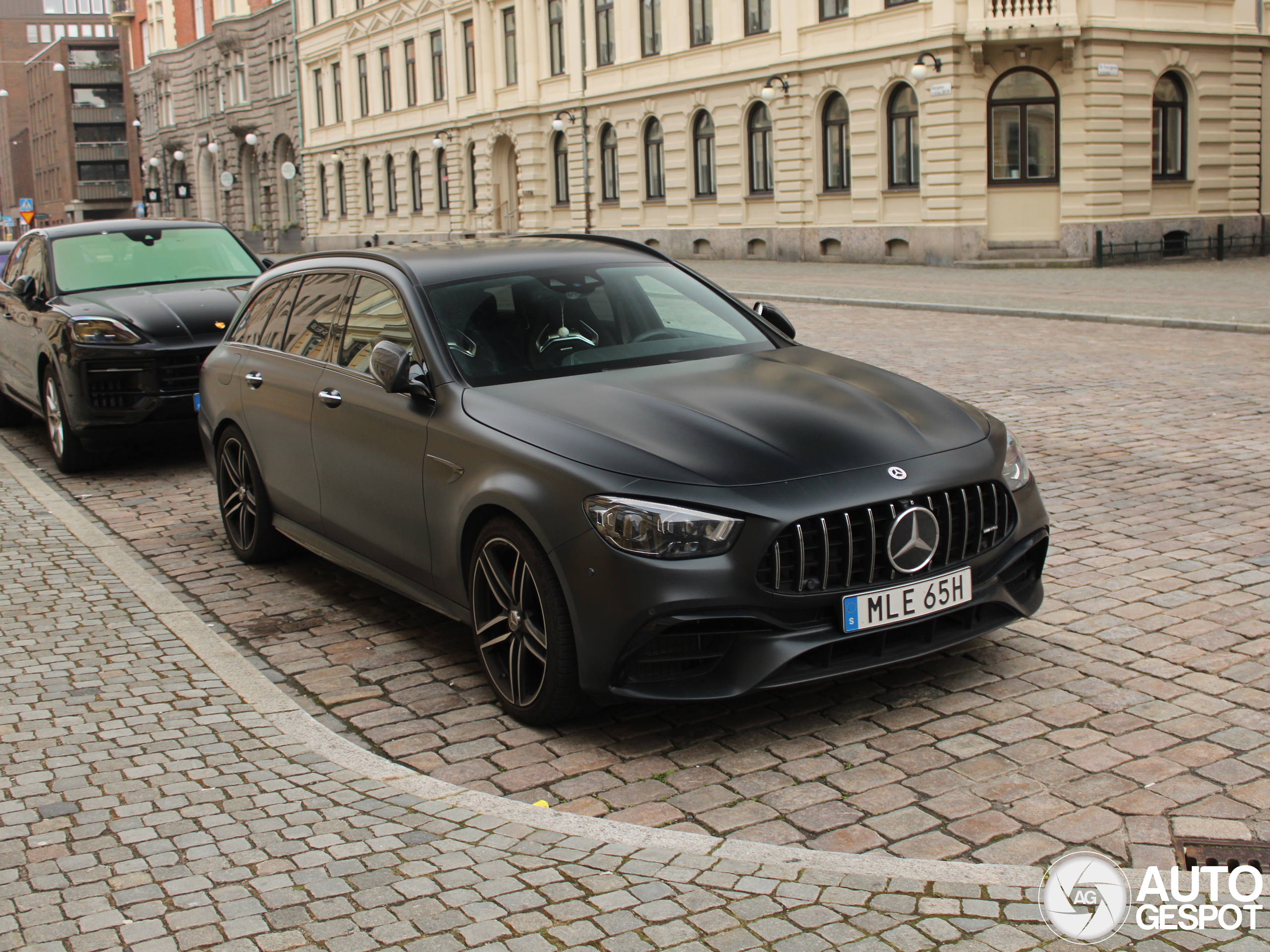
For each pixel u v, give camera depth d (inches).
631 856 131.1
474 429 174.4
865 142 1131.3
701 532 150.3
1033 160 1054.4
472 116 1684.3
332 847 135.4
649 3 1364.4
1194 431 338.3
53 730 171.9
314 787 151.3
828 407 172.1
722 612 150.3
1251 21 1108.5
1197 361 468.1
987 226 1061.8
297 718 173.9
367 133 1991.9
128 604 230.7
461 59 1712.6
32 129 4899.1
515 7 1574.8
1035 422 361.1
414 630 212.7
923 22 1053.8
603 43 1448.1
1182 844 130.6
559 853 132.4
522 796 149.6
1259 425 341.4
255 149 2447.1
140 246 394.6
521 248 221.9
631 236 1444.4
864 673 181.2
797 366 192.9
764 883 124.4
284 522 240.2
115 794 150.9
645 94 1374.3
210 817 143.8
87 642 209.6
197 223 415.5
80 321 340.5
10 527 294.7
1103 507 266.2
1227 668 176.2
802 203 1207.6
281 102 2285.9
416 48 1822.1
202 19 2623.0
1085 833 133.6
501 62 1633.9
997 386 426.6
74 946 117.3
